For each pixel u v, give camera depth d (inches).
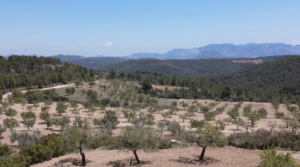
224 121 2524.6
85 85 6200.8
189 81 6914.4
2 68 5949.8
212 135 919.0
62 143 1079.6
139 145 906.1
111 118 2386.8
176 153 1059.9
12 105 3489.2
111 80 6638.8
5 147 1204.5
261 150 1112.8
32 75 6058.1
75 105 3462.1
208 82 7062.0
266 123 2491.4
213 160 935.7
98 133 1603.1
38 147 1066.7
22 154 1015.6
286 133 1246.3
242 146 1175.0
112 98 4682.6
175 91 5506.9
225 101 4857.3
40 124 2417.6
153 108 3764.8
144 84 5738.2
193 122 1984.5
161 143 1242.0
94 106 3533.5
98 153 1115.3
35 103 3339.1
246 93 5452.8
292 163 578.9
